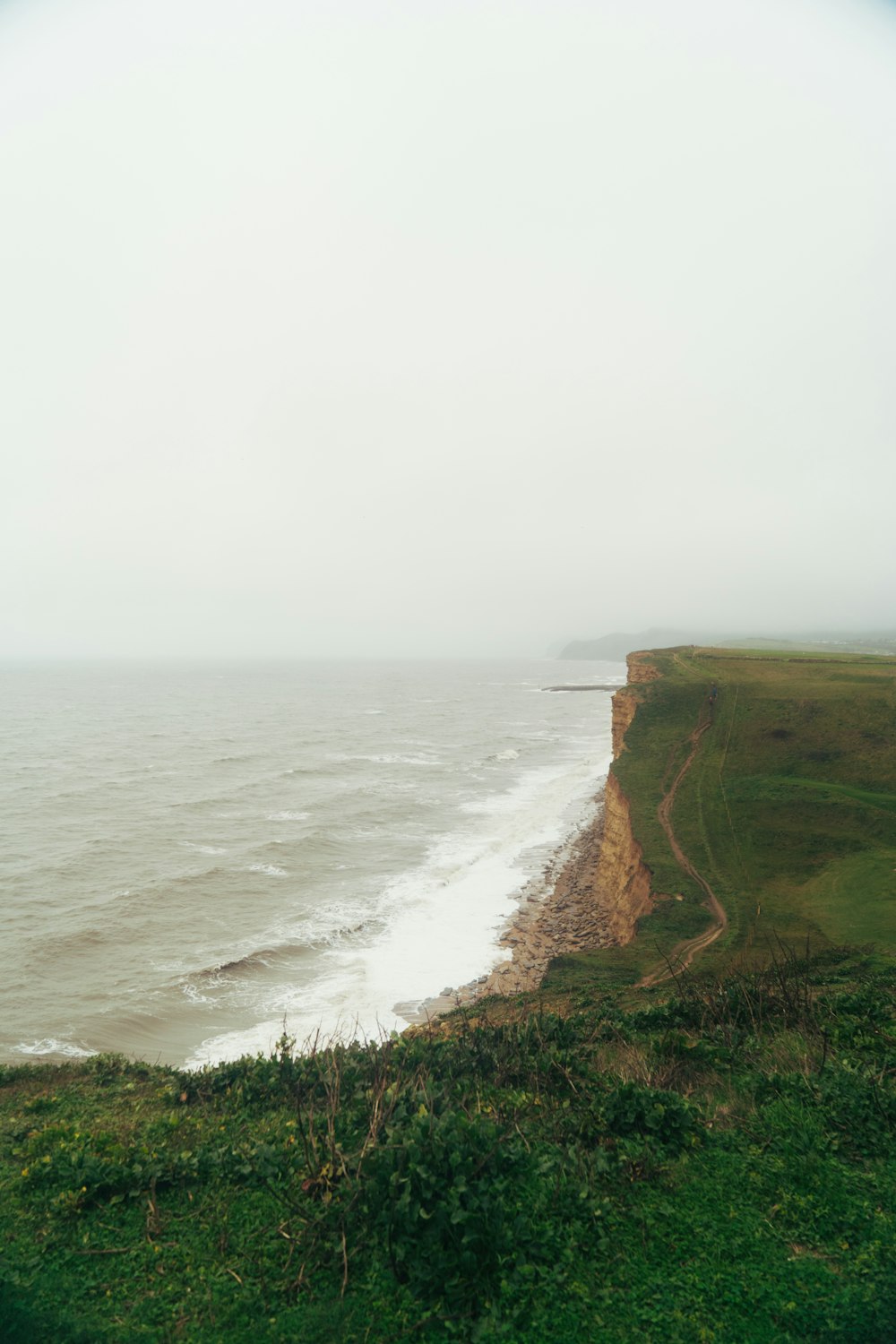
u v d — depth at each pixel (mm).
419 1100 8070
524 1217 5965
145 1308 5453
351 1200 6160
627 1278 5570
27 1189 7375
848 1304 5238
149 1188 7086
